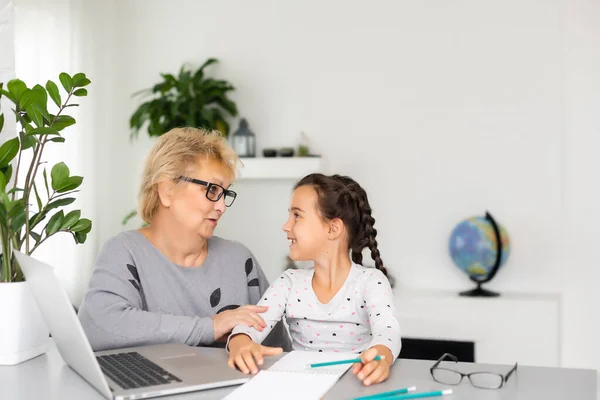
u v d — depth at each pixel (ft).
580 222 11.67
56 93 5.08
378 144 12.66
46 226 5.07
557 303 10.96
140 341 4.97
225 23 13.39
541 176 11.86
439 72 12.33
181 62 13.64
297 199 5.31
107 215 13.74
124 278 5.43
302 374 4.07
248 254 6.31
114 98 13.92
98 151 13.25
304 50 13.00
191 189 5.50
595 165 11.59
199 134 5.79
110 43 13.71
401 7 12.48
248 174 12.77
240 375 4.03
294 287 5.42
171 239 5.69
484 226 11.41
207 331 4.97
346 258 5.39
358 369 4.06
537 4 11.85
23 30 11.23
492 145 12.10
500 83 12.05
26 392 3.93
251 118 13.30
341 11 12.78
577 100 11.67
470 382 3.94
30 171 5.05
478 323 11.23
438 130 12.35
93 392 3.92
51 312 4.19
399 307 11.53
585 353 11.60
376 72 12.64
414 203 12.48
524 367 4.28
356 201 5.43
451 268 12.30
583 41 11.60
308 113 13.01
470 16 12.17
